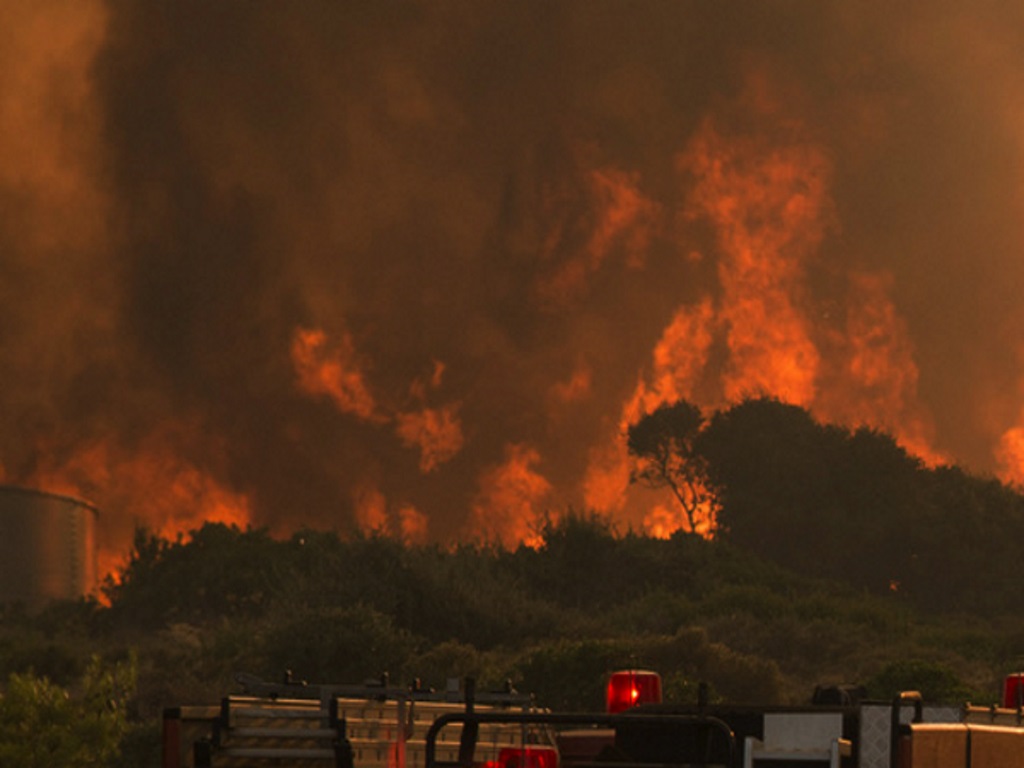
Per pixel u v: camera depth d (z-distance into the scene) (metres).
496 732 13.88
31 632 51.97
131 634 52.31
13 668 39.91
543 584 60.75
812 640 45.47
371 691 12.36
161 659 38.25
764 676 33.16
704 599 55.31
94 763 24.48
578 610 53.62
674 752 12.36
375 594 46.00
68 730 24.50
